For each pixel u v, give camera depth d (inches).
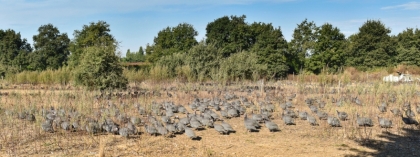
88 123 649.6
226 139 607.5
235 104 873.5
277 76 2207.2
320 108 921.5
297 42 2529.5
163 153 522.6
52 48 2640.3
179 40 2605.8
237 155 516.7
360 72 2110.0
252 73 1643.7
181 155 514.3
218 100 971.9
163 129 613.3
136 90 1193.4
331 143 583.2
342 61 2431.1
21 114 745.0
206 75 1638.8
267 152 532.4
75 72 1054.4
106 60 1038.4
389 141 594.6
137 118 703.7
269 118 788.6
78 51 2155.5
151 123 700.0
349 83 1392.7
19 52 2694.4
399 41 2741.1
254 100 1032.8
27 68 2615.7
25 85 1441.9
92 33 2122.3
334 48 2361.0
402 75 1574.8
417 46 2480.3
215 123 682.2
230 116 803.4
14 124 700.0
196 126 662.5
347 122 753.0
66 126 639.8
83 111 790.5
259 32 2421.3
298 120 775.1
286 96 1070.4
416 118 793.6
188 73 1565.0
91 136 608.4
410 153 524.7
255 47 2226.9
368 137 615.2
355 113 832.3
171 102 913.5
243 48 2433.6
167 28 2669.8
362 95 1059.9
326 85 1247.5
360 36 2506.2
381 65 2433.6
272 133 653.9
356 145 569.9
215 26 2488.9
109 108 809.5
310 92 1199.6
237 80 1503.4
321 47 2374.5
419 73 1998.0
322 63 2363.4
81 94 960.3
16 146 549.0
